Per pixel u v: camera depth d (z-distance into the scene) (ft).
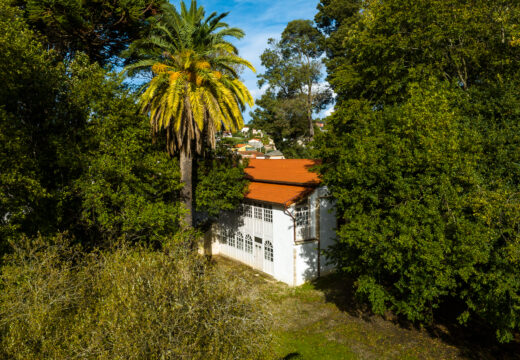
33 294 25.90
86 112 46.03
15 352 22.00
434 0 45.98
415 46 48.29
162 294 22.27
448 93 37.86
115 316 20.45
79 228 48.32
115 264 26.84
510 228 28.89
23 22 44.34
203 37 54.60
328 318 47.42
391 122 39.83
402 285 34.83
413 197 33.65
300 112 173.47
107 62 80.69
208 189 59.62
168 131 52.24
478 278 29.76
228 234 77.25
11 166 34.96
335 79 63.77
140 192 46.21
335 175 42.16
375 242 33.65
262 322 24.44
